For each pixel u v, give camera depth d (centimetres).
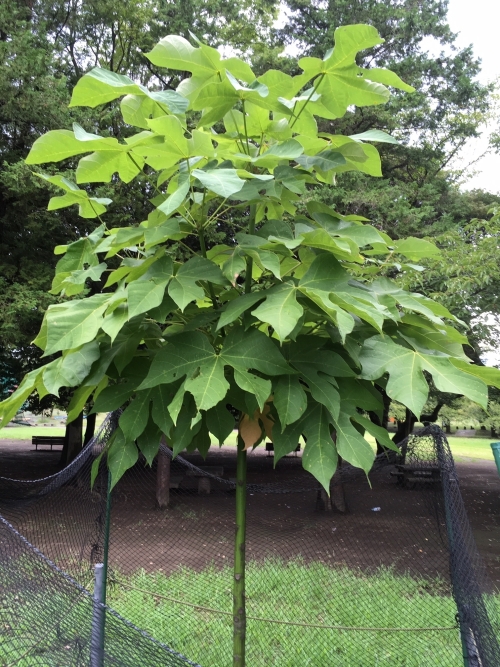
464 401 2094
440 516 407
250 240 167
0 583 274
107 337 176
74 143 166
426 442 280
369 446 153
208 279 157
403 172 1327
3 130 983
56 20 1254
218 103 170
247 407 162
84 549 488
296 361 162
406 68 1244
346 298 152
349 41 163
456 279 684
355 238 174
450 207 1257
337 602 470
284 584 516
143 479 1238
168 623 423
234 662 188
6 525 279
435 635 403
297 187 167
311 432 158
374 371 160
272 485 532
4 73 881
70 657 227
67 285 191
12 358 1082
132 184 953
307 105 183
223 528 816
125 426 163
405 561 616
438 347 183
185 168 175
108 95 165
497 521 997
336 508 885
